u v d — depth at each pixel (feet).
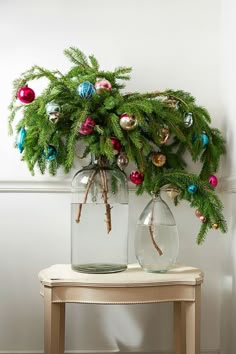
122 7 6.90
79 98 5.66
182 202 6.85
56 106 5.44
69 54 6.09
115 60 6.86
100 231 5.76
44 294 5.30
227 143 6.60
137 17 6.91
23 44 6.76
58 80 5.74
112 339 6.70
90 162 6.14
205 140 6.31
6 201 6.68
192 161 6.84
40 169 6.18
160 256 5.65
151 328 6.74
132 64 6.88
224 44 6.79
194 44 6.95
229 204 6.51
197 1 6.97
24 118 5.92
